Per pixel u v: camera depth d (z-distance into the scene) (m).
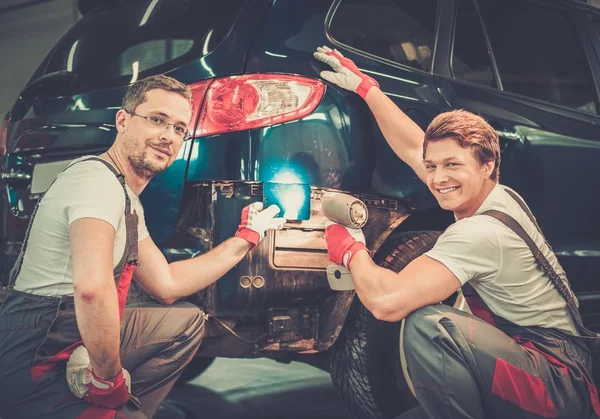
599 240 2.71
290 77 1.96
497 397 1.62
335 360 2.10
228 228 1.88
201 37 2.05
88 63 2.29
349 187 2.00
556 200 2.55
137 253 1.68
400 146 2.06
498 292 1.71
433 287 1.64
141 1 2.32
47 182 2.23
